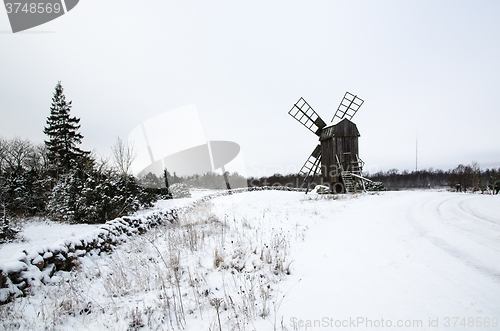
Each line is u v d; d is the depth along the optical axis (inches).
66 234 368.8
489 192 1098.1
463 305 134.6
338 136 878.4
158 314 139.9
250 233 325.1
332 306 144.2
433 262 197.3
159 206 717.9
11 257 163.9
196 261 223.0
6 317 129.0
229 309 145.3
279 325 126.8
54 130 1251.8
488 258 199.3
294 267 210.4
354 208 492.1
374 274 184.9
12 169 1107.9
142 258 228.8
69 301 145.7
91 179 496.7
